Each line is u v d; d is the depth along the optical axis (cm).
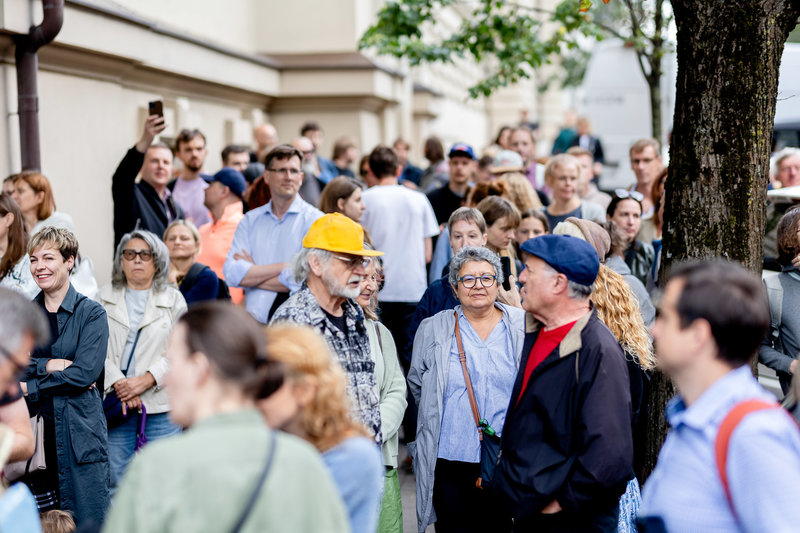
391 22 1032
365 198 742
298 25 1370
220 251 723
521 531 360
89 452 450
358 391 367
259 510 203
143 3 976
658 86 986
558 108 4044
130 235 521
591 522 346
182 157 855
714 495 226
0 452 230
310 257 368
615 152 1809
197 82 1081
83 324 456
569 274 343
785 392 488
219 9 1217
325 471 216
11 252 502
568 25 998
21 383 442
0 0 649
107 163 837
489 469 414
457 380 424
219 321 219
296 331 256
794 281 485
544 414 343
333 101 1385
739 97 410
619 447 329
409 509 592
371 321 432
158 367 513
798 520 213
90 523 250
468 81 2931
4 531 218
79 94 787
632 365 398
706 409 232
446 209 875
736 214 416
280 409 244
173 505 203
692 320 235
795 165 813
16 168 693
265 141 1055
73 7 739
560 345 343
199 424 215
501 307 435
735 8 405
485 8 1035
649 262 633
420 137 1997
